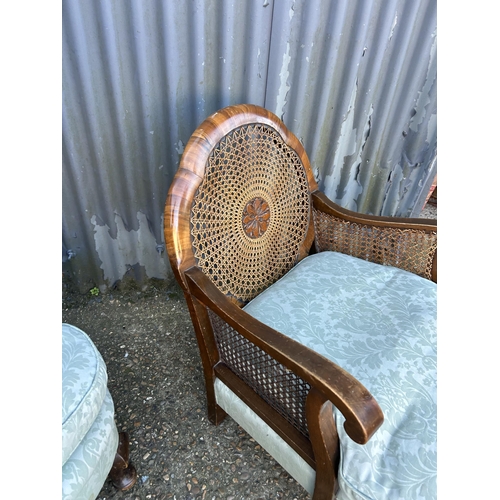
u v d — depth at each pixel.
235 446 1.11
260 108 0.94
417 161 1.52
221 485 1.03
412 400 0.73
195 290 0.80
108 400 0.85
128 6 0.92
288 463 0.83
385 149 1.46
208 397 1.04
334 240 1.20
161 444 1.10
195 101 1.12
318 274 1.05
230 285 0.97
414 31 1.19
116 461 0.94
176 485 1.02
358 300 0.96
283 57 1.11
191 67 1.05
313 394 0.63
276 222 1.06
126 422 1.15
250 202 0.97
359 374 0.77
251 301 0.98
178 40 1.00
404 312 0.92
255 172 0.96
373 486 0.63
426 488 0.62
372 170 1.50
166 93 1.08
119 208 1.29
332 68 1.17
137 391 1.24
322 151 1.38
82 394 0.71
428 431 0.69
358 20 1.09
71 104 1.04
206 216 0.86
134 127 1.13
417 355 0.81
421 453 0.66
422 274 1.12
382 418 0.56
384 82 1.27
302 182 1.12
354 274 1.05
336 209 1.13
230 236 0.94
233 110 0.87
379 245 1.14
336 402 0.57
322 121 1.29
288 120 1.27
